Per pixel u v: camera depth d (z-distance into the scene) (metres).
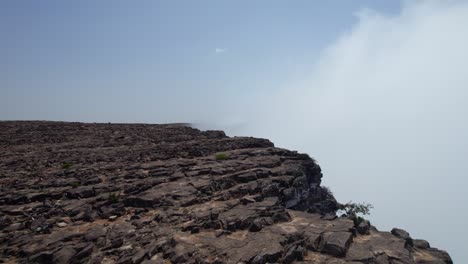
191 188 19.98
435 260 12.39
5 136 42.53
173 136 44.09
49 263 12.23
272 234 13.77
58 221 16.11
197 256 11.96
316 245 12.86
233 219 15.24
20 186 21.17
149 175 23.42
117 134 45.97
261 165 25.50
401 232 14.43
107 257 12.48
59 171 24.81
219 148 32.69
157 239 13.69
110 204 18.12
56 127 52.00
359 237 13.98
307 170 28.91
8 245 13.70
